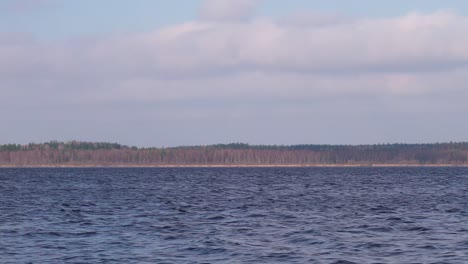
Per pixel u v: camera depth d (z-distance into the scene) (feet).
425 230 136.46
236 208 196.34
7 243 117.39
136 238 123.54
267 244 115.55
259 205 209.26
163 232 132.87
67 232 133.18
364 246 113.60
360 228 140.36
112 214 175.42
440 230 136.56
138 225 146.41
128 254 105.09
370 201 228.22
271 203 218.18
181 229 138.31
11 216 170.30
